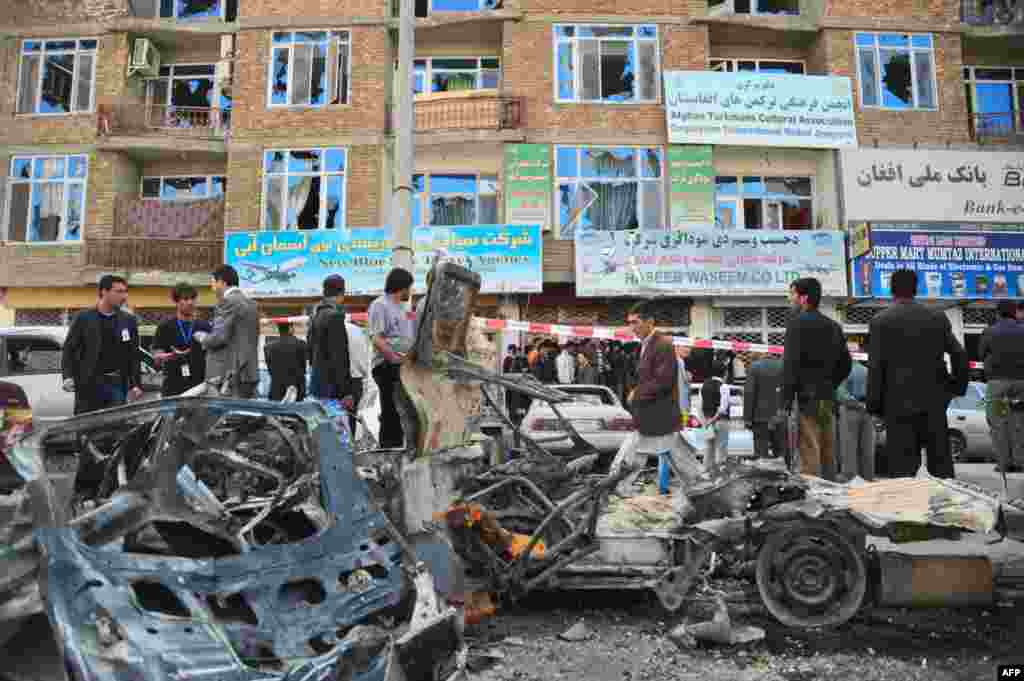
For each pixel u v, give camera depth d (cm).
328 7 1772
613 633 407
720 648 380
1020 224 1659
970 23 1855
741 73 1722
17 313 1739
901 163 1669
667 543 443
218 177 1867
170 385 743
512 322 1402
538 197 1686
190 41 1872
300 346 830
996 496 422
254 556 277
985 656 365
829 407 570
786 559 415
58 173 1764
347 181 1717
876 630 408
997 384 762
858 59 1772
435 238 1620
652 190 1719
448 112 1739
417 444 389
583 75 1742
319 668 228
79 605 226
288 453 461
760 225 1778
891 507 411
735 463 454
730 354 1641
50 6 1825
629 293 1608
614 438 923
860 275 1611
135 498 337
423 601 268
